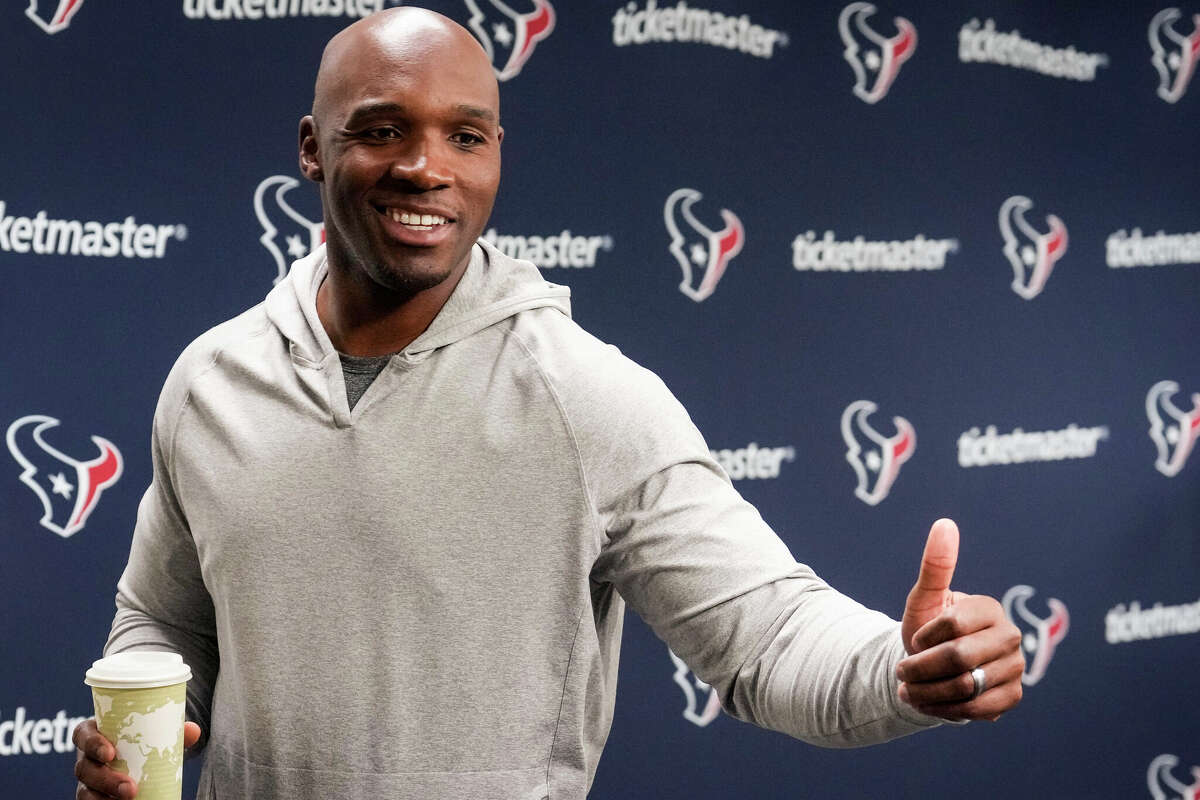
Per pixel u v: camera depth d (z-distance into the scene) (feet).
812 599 3.78
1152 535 10.77
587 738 4.24
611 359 4.15
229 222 8.78
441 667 3.96
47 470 8.53
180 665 3.81
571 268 9.39
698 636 3.89
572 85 9.36
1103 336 10.62
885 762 10.10
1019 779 10.43
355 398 4.14
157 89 8.62
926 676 3.04
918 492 10.12
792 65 9.80
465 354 4.13
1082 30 10.53
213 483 4.14
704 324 9.65
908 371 10.09
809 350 9.87
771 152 9.77
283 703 4.01
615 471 4.00
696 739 9.68
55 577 8.58
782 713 3.68
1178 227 10.83
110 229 8.57
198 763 7.84
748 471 9.75
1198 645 10.89
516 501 4.00
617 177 9.46
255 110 8.80
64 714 8.61
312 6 8.87
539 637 4.02
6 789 8.52
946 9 10.14
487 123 4.02
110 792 3.72
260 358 4.26
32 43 8.39
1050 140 10.46
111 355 8.61
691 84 9.58
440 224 3.95
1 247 8.37
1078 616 10.58
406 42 3.92
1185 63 10.81
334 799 3.97
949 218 10.18
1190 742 10.85
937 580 3.11
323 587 4.00
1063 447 10.52
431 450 4.02
